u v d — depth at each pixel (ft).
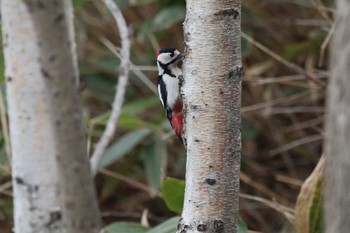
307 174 39.73
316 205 25.08
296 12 39.63
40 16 11.47
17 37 17.31
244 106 39.50
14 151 17.61
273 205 27.78
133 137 34.94
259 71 38.17
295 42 39.99
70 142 12.21
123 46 24.57
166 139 36.70
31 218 17.54
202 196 17.44
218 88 17.38
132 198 41.14
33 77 17.29
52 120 12.12
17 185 17.62
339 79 11.51
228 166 17.46
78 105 12.16
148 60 40.55
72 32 15.97
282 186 39.81
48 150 17.39
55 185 17.44
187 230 17.53
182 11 37.32
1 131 36.96
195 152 17.51
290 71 39.14
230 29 17.38
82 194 12.44
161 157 36.24
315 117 39.86
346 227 11.41
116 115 22.89
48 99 12.09
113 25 40.91
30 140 17.40
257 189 38.24
